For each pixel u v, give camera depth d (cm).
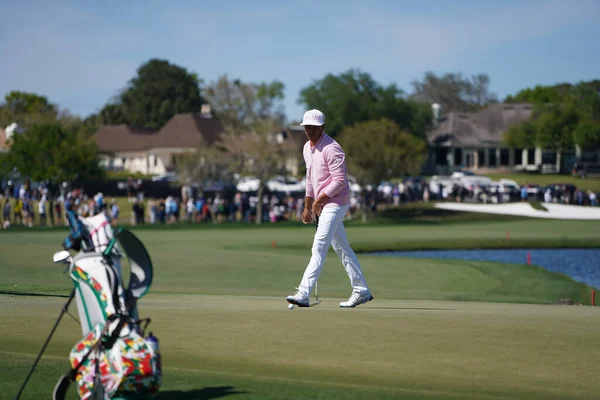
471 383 2278
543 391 2202
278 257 10438
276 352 2623
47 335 2847
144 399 1953
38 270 7906
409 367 2448
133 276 2062
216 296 4775
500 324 3150
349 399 2105
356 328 3012
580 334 2962
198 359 2525
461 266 9550
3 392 2148
